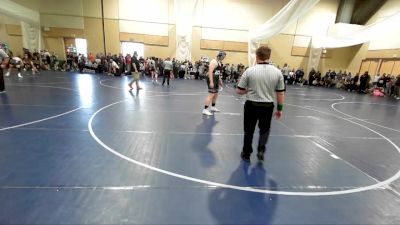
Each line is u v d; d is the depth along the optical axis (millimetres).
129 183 2766
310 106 8766
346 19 18438
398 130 6016
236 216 2303
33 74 13414
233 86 14266
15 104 6199
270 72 3074
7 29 16734
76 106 6402
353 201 2678
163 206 2389
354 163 3736
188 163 3371
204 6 17688
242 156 3609
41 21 16844
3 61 7590
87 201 2391
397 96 13680
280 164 3514
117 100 7539
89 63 16391
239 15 18094
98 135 4281
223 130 5020
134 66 9570
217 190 2736
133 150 3713
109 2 16969
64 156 3363
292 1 11672
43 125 4656
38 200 2363
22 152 3410
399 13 11289
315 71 18828
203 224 2166
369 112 8344
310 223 2268
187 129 4949
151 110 6465
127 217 2197
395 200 2752
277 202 2574
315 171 3363
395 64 15562
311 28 18922
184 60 17656
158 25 17641
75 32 17250
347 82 16875
